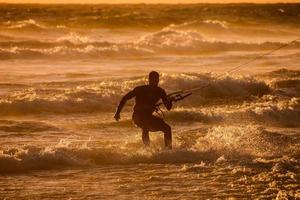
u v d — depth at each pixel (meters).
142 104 45.94
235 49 172.00
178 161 43.59
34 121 61.12
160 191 35.22
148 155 43.97
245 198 33.88
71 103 69.31
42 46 150.88
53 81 93.19
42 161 41.50
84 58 136.00
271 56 149.25
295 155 45.75
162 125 45.88
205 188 35.94
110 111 69.00
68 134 54.75
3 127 56.84
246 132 53.50
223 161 42.97
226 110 68.38
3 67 115.25
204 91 83.56
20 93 75.44
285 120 64.25
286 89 87.88
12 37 186.00
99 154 43.66
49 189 35.62
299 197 34.00
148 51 148.25
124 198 33.72
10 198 33.59
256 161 42.84
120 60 135.00
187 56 149.75
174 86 84.69
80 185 36.62
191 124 61.28
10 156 40.97
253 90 86.00
